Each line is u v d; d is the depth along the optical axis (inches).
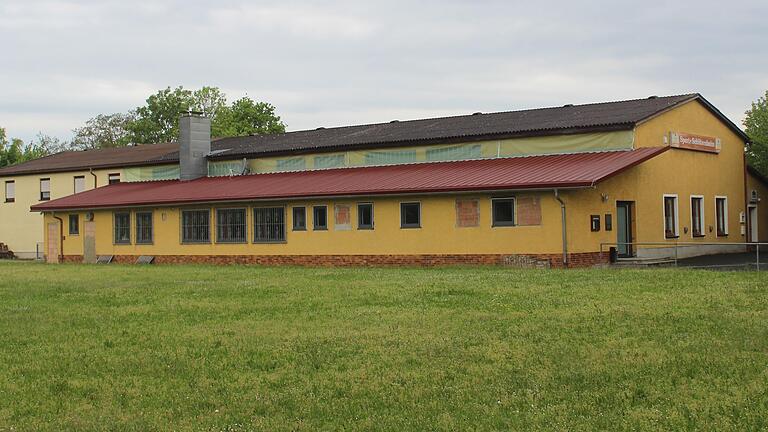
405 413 390.0
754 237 1727.4
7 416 402.6
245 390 440.5
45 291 928.9
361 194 1321.4
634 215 1315.2
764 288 766.5
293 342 560.1
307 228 1407.5
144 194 1680.6
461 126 1574.8
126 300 818.2
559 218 1168.2
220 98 3759.8
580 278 910.4
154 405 416.5
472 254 1238.9
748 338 528.4
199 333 605.9
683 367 460.1
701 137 1512.1
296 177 1577.3
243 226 1486.2
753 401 392.2
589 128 1337.4
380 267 1301.7
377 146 1556.3
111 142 4062.5
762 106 2107.5
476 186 1211.2
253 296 820.6
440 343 540.4
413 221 1296.8
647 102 1489.9
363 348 534.0
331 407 404.2
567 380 440.8
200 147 1809.8
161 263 1588.3
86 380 471.2
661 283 830.5
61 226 1750.7
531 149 1401.3
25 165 2341.3
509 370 465.1
